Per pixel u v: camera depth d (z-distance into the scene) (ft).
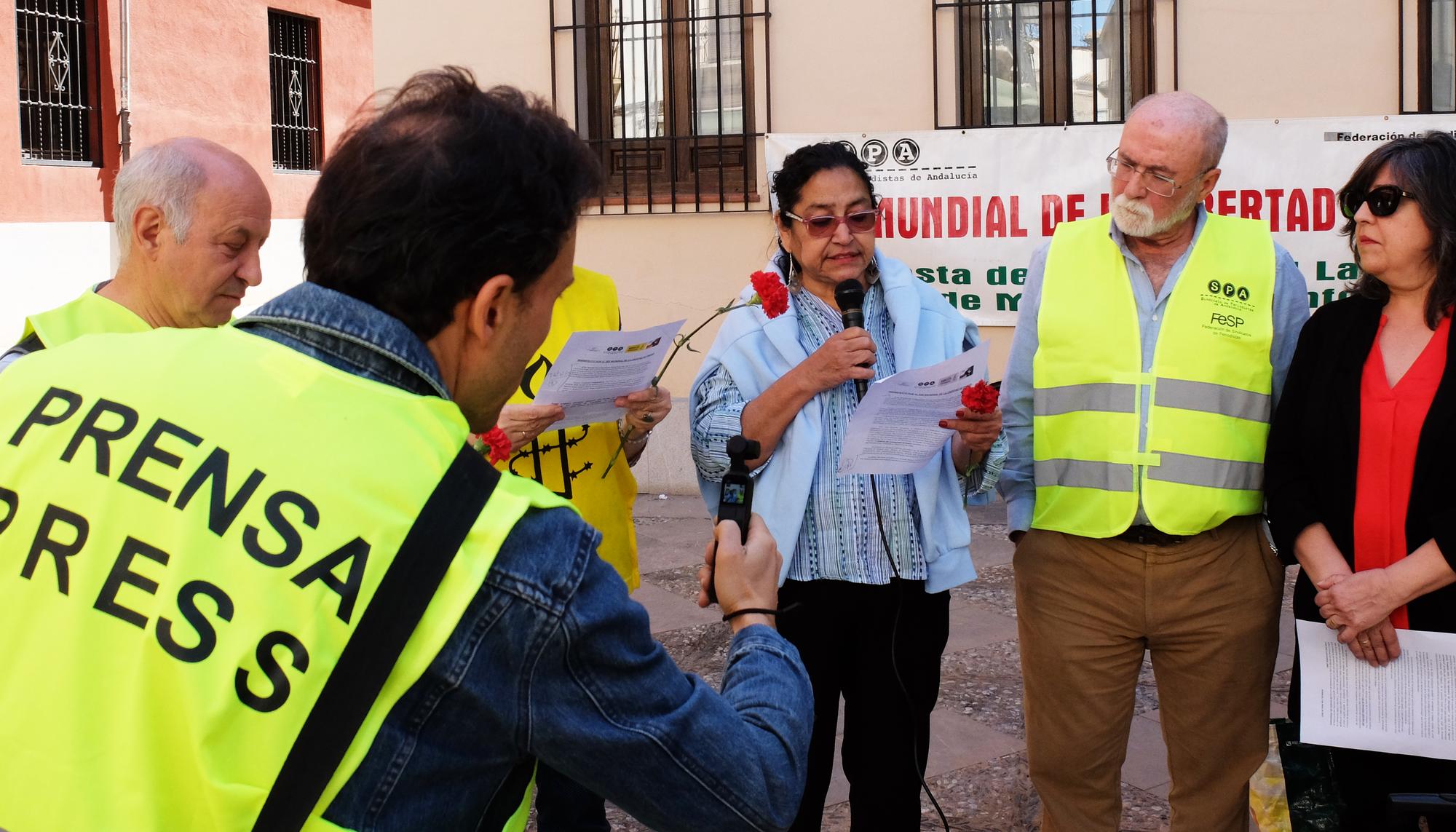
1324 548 7.98
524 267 3.72
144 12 36.29
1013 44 21.17
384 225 3.56
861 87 21.42
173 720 3.22
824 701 8.70
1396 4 19.61
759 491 8.59
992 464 8.76
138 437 3.51
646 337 8.23
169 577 3.31
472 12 22.18
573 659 3.46
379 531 3.34
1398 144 7.93
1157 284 8.95
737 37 21.91
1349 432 7.98
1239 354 8.65
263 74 41.50
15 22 32.53
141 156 7.91
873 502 8.53
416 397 3.60
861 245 8.61
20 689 3.34
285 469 3.39
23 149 33.60
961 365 7.60
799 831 8.82
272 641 3.23
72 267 34.35
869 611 8.71
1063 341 9.00
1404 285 7.86
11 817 3.24
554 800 8.84
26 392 3.76
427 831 3.41
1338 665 7.94
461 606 3.34
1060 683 9.09
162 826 3.19
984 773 12.11
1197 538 8.70
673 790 3.63
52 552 3.44
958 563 8.68
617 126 22.50
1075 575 9.00
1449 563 7.42
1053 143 20.92
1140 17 20.77
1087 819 9.23
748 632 4.34
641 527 21.16
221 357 3.65
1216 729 8.92
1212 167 8.52
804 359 8.70
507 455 7.55
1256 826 11.12
